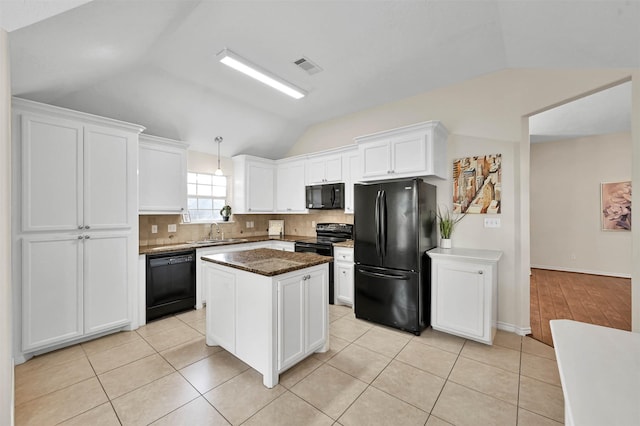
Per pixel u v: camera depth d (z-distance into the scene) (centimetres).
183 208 376
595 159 567
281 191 501
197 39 247
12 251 226
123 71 284
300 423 168
